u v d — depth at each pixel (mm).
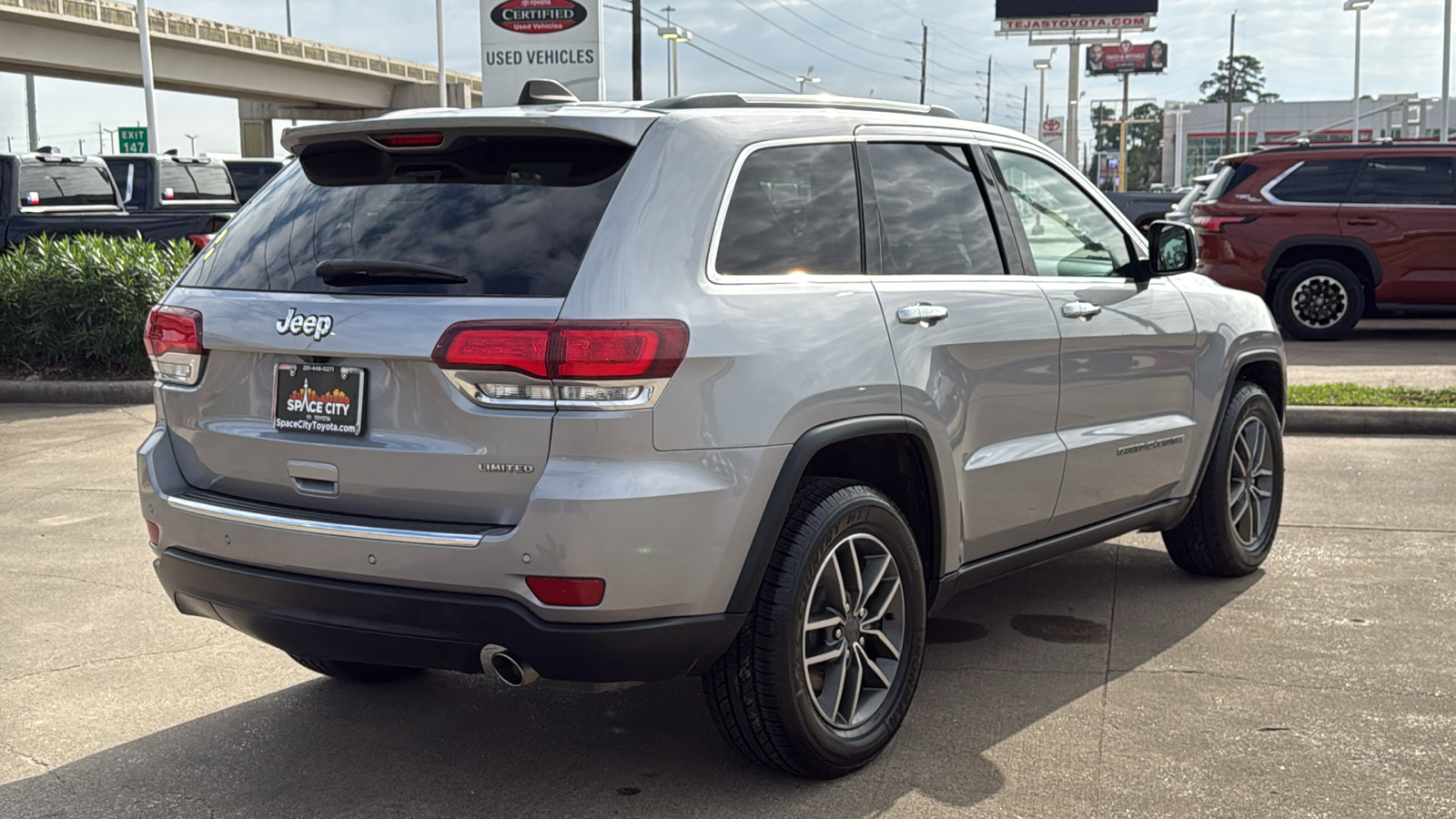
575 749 3848
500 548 3066
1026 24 63344
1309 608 5102
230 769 3730
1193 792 3482
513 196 3338
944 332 3846
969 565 4145
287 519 3336
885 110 4117
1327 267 13930
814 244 3607
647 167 3295
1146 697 4184
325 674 4359
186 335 3588
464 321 3107
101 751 3861
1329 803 3402
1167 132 98625
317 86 60781
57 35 45500
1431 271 13555
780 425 3295
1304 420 9000
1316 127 91438
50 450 8617
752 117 3617
